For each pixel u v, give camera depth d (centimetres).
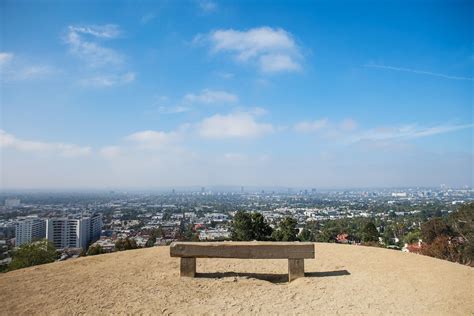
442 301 652
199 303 664
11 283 786
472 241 2091
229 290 748
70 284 780
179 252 860
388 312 603
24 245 1997
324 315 597
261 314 607
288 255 854
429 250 2106
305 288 760
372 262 996
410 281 789
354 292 720
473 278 809
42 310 620
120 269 933
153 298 689
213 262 1045
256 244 859
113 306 643
